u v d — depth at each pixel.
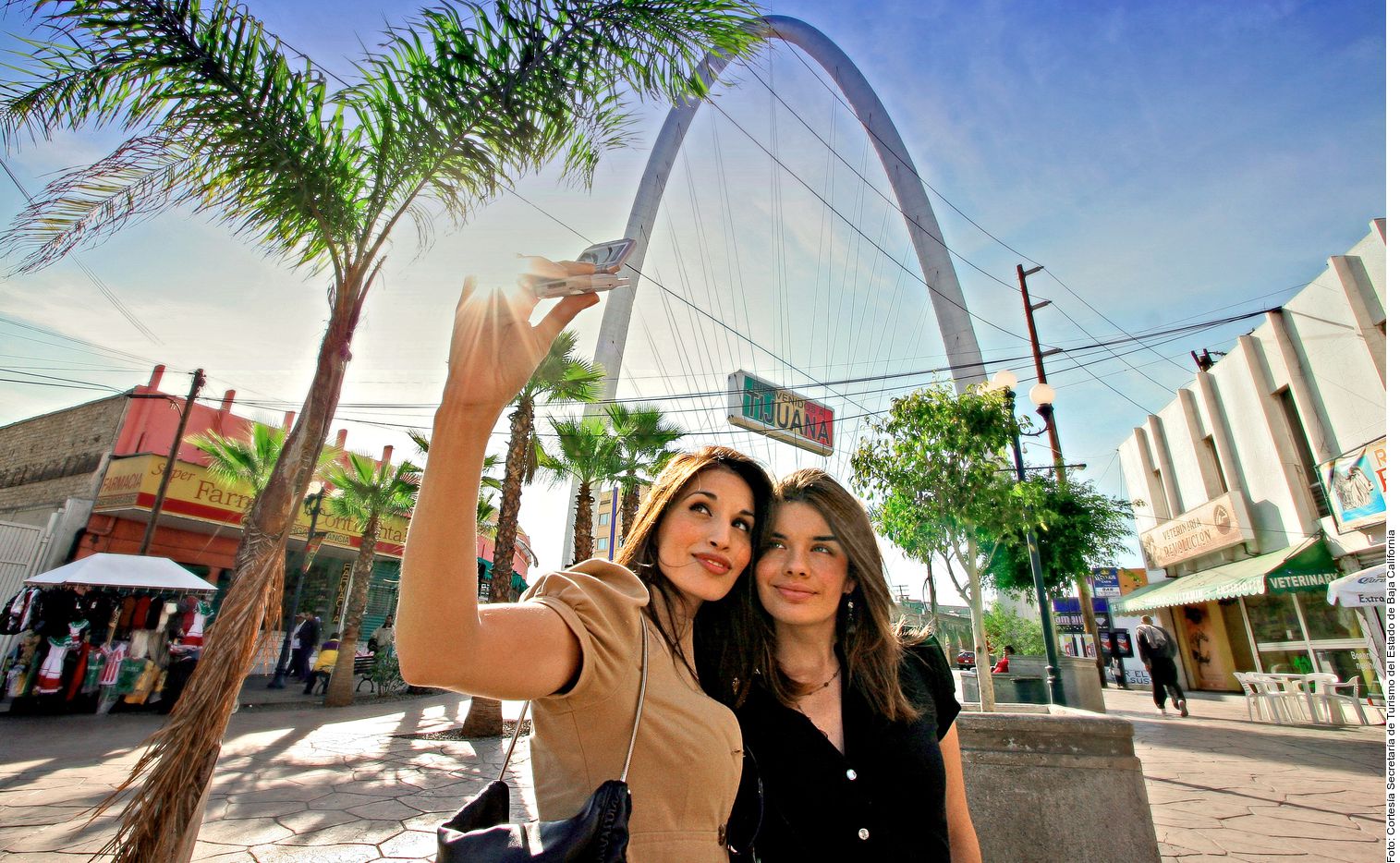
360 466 13.92
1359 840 4.11
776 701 1.58
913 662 1.79
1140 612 19.72
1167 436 17.81
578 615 1.01
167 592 11.48
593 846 0.84
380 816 4.85
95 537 14.05
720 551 1.40
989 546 6.09
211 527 15.27
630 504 12.81
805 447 18.59
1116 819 3.02
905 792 1.52
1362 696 11.96
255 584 2.21
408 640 0.81
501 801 1.11
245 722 9.81
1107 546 14.14
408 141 2.72
